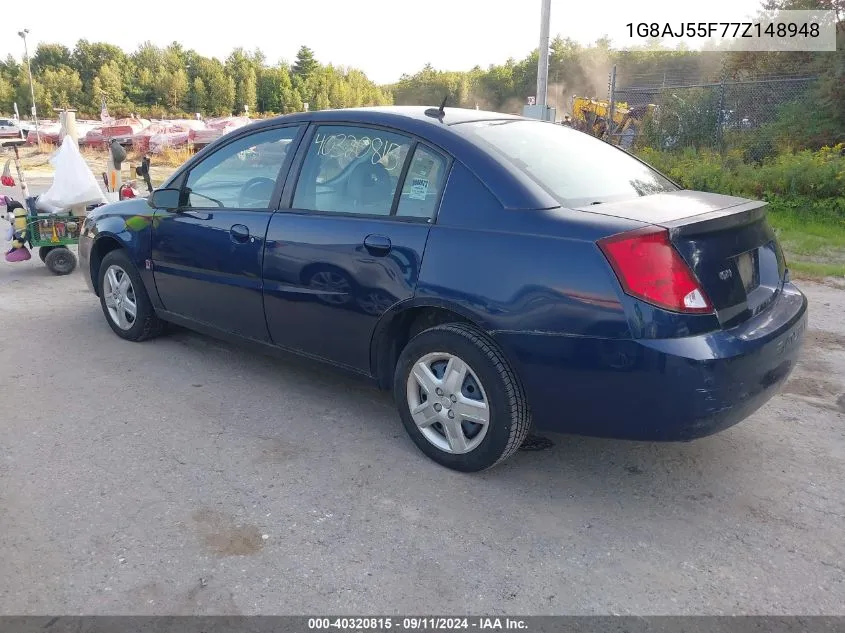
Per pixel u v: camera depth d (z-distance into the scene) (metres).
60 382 4.54
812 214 10.34
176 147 31.30
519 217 3.13
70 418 4.02
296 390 4.46
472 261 3.18
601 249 2.87
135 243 4.98
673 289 2.80
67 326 5.75
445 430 3.43
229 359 5.00
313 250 3.80
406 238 3.42
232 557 2.79
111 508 3.12
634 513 3.13
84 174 7.70
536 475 3.45
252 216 4.16
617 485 3.37
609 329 2.85
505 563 2.78
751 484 3.39
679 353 2.77
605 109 20.30
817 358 5.12
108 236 5.22
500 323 3.09
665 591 2.63
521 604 2.55
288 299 3.97
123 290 5.28
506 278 3.07
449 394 3.36
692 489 3.34
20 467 3.46
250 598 2.56
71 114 21.25
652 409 2.87
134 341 5.32
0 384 4.50
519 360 3.08
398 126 3.69
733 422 3.00
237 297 4.29
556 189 3.29
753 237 3.27
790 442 3.82
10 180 7.72
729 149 13.12
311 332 3.94
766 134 13.28
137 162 28.19
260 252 4.07
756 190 10.99
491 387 3.18
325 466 3.51
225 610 2.50
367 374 3.78
